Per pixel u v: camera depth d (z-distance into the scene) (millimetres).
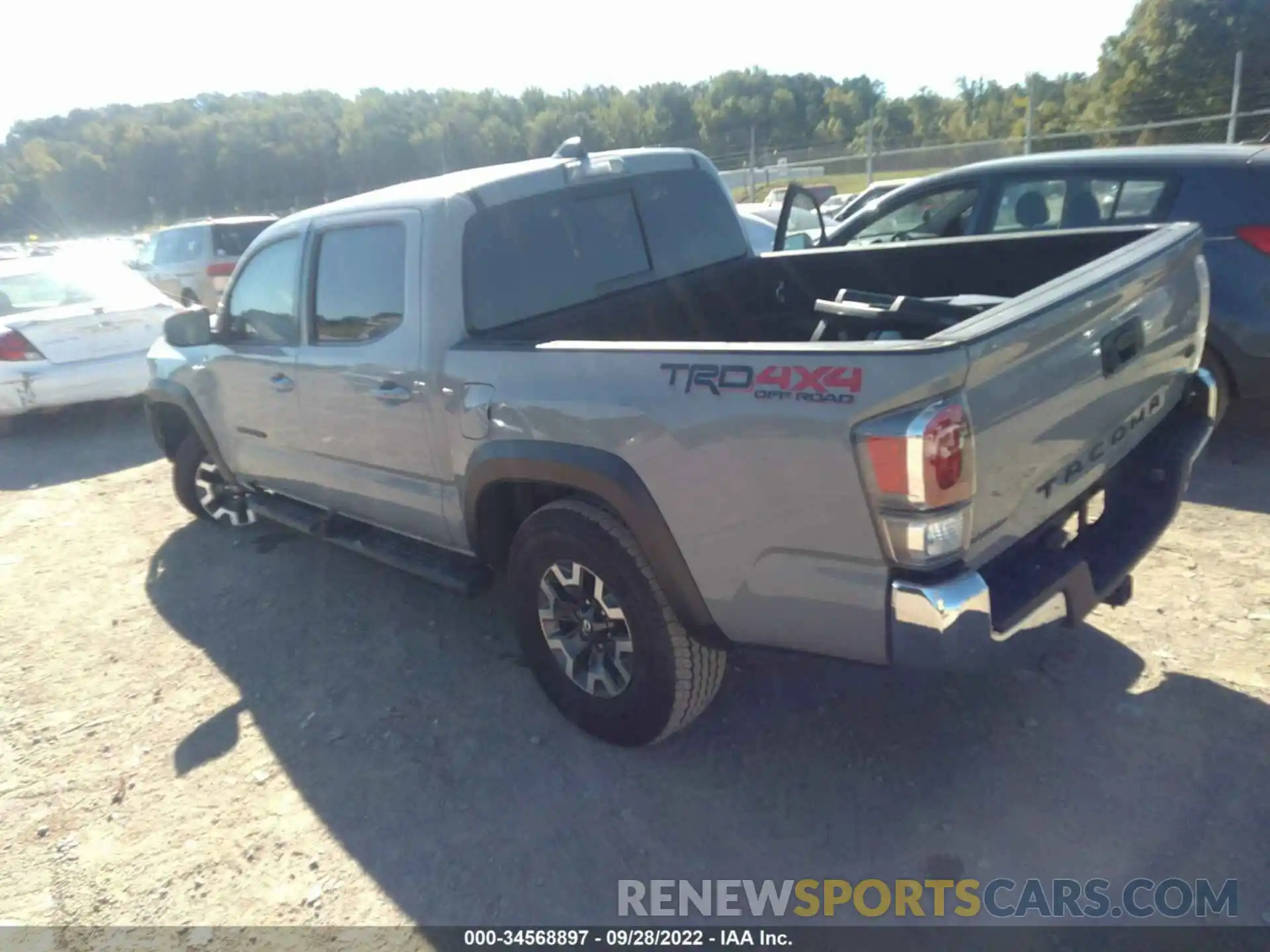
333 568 5293
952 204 6441
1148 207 5543
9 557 5938
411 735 3682
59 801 3504
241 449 5090
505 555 3768
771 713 3576
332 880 2998
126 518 6492
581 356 3037
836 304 3607
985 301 3303
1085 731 3275
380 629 4539
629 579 3086
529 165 3912
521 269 3752
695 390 2719
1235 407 6148
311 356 4227
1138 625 3830
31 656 4605
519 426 3242
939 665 2443
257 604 4934
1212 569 4203
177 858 3160
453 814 3229
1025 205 6074
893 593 2461
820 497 2516
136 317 8516
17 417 8859
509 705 3812
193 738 3818
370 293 3902
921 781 3154
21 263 9047
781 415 2518
